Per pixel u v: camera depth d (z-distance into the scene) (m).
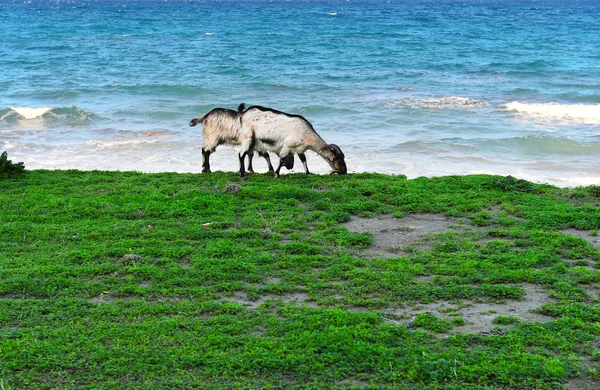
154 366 6.08
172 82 34.03
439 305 7.45
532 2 175.50
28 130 23.02
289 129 12.27
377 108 26.97
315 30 69.44
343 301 7.47
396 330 6.69
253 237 9.55
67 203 11.03
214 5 143.88
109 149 20.00
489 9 125.88
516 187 12.01
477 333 6.72
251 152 12.80
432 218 10.50
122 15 97.88
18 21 82.88
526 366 6.04
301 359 6.17
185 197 11.34
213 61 43.06
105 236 9.55
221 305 7.30
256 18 91.56
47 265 8.41
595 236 9.65
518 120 24.83
